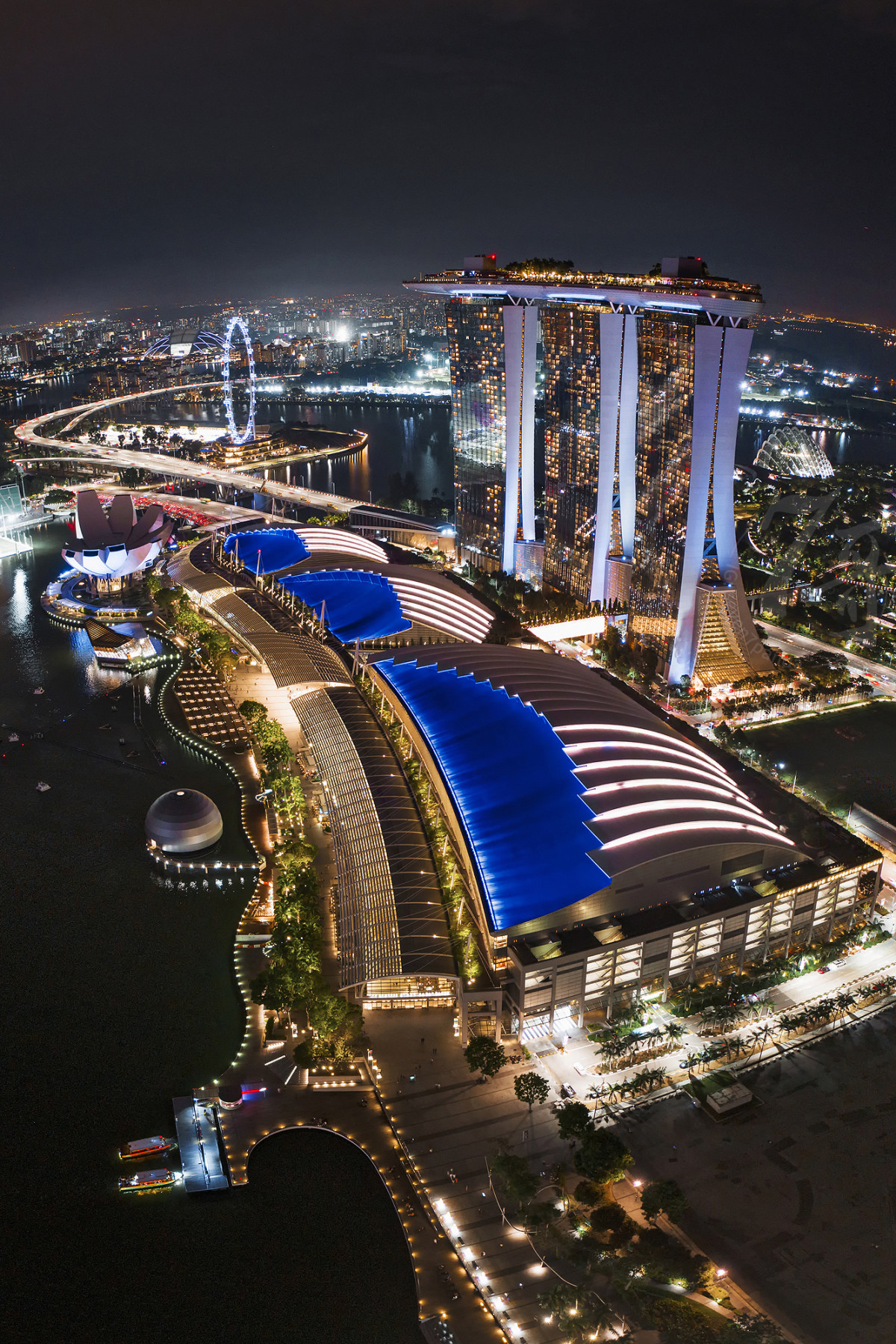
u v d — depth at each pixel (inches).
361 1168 6368.1
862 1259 5654.5
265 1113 6737.2
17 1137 6584.6
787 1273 5570.9
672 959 7642.7
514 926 7313.0
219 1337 5349.4
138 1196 6186.0
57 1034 7436.0
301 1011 7623.0
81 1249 5846.5
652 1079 6747.1
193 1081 7037.4
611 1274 5565.9
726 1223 5866.1
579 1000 7396.7
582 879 7549.2
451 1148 6456.7
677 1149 6378.0
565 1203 6043.3
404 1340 5315.0
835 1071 7017.7
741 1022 7440.9
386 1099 6830.7
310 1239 5895.7
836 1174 6186.0
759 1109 6688.0
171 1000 7800.2
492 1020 7283.5
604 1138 6097.4
